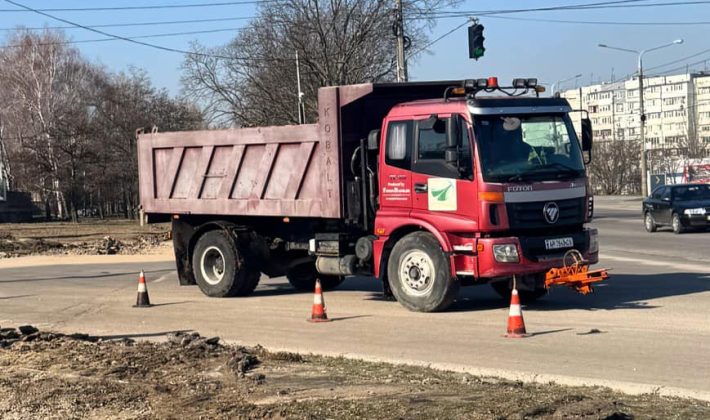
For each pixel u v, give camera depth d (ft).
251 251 47.34
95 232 136.56
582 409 19.51
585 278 36.11
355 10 139.64
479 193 36.29
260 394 23.06
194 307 43.80
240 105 156.46
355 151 41.65
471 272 36.94
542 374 25.38
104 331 36.86
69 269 70.44
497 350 29.50
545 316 36.81
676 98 412.57
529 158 37.50
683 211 90.53
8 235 117.50
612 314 36.81
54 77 210.38
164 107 204.44
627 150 297.74
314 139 42.34
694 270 54.49
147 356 29.04
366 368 26.43
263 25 146.41
